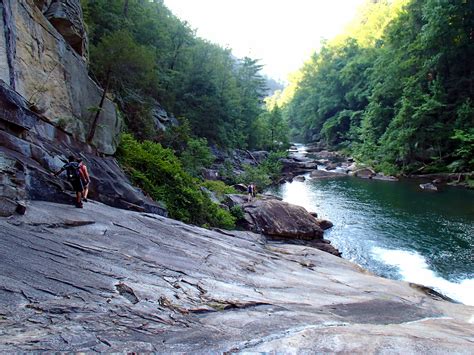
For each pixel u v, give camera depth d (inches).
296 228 707.4
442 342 186.5
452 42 1640.0
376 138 2081.7
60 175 400.5
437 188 1256.8
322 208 986.7
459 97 1640.0
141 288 224.1
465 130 1464.1
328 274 430.0
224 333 183.9
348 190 1274.6
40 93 427.2
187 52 1803.6
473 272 548.7
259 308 236.2
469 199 1055.6
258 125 2373.3
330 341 176.9
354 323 239.0
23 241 237.0
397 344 176.6
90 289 204.7
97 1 1195.9
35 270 205.6
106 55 673.6
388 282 424.2
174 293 232.2
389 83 2012.8
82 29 618.8
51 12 553.9
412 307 317.4
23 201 301.9
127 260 269.6
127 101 1043.9
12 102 363.3
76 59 530.0
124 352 145.9
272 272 370.0
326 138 3139.8
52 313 167.9
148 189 609.9
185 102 1699.1
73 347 142.2
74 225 307.1
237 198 874.1
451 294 474.0
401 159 1690.5
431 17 1636.3
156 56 1488.7
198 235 439.5
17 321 153.1
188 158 1100.5
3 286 176.7
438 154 1573.6
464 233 738.2
